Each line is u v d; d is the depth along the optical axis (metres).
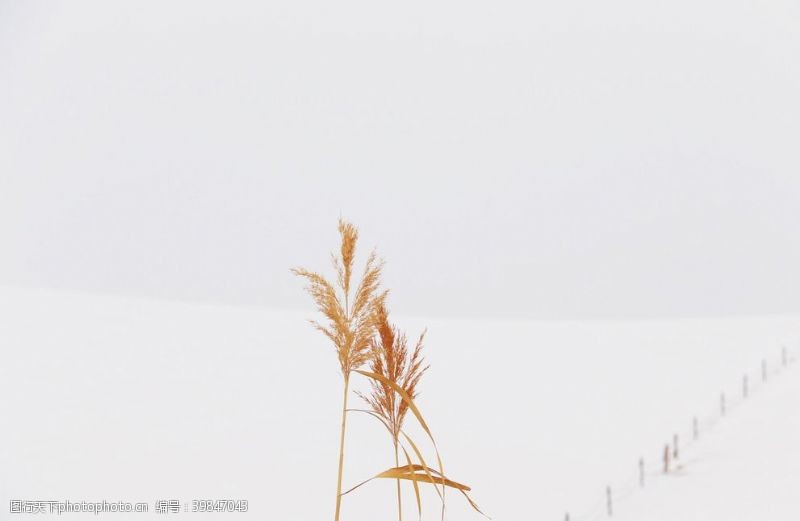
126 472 16.25
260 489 16.14
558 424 26.03
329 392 30.08
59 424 20.77
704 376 31.38
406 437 1.73
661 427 22.88
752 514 10.03
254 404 27.20
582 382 34.72
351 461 20.11
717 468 13.69
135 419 22.45
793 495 10.41
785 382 22.62
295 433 23.28
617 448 20.80
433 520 13.84
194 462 17.97
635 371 36.09
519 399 31.20
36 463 15.88
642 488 13.68
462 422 26.72
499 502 15.42
